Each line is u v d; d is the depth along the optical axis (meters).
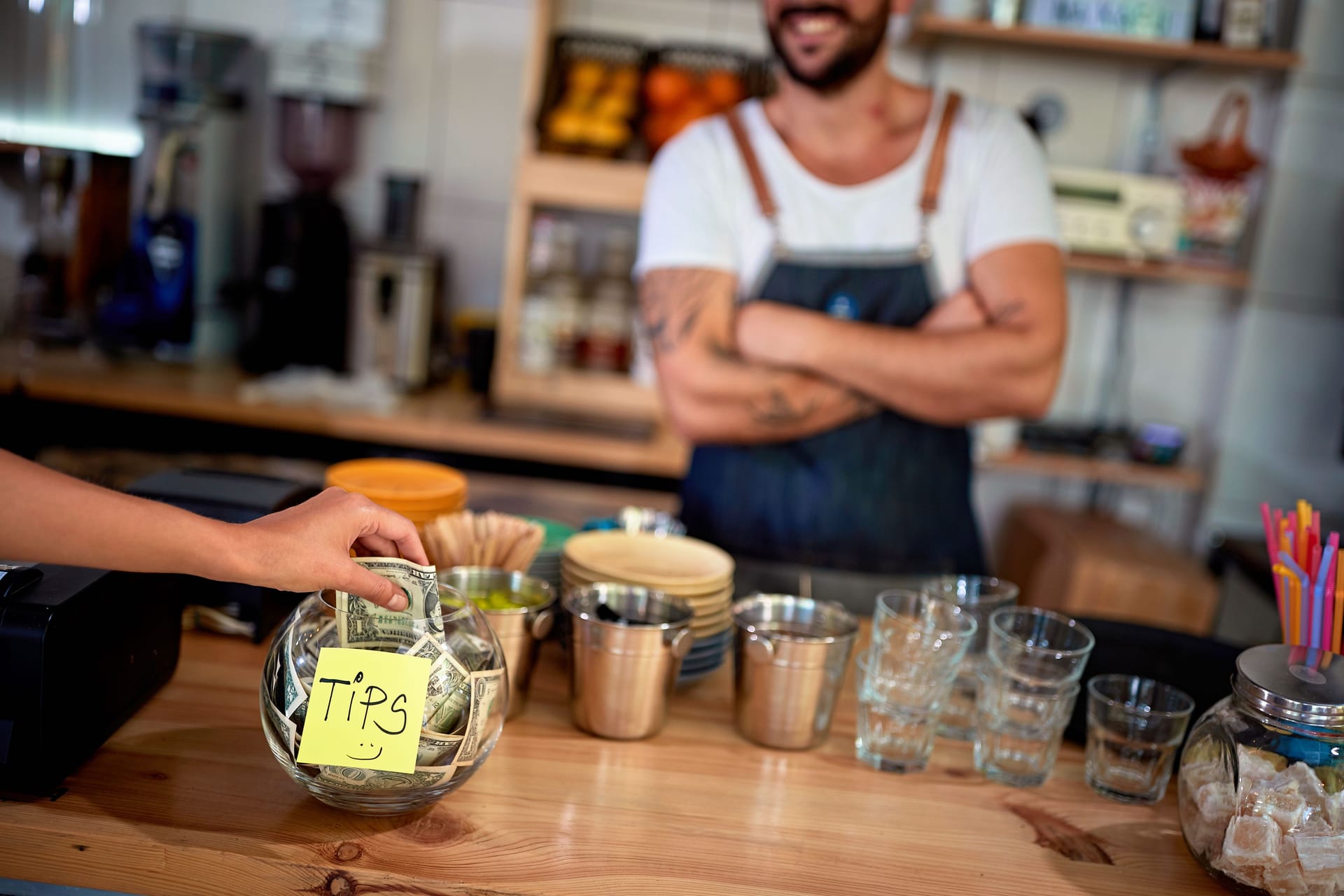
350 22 2.86
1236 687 0.97
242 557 0.81
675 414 1.94
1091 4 2.76
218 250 2.83
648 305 1.96
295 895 0.87
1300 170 2.88
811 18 1.83
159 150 2.68
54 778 0.91
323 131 2.91
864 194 1.94
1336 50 2.82
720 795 1.03
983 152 1.93
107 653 0.99
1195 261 2.96
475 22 3.06
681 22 3.04
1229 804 0.94
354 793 0.88
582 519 2.47
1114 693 1.14
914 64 3.06
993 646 1.12
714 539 1.99
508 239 3.07
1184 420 3.19
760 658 1.11
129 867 0.87
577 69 2.81
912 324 1.95
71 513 0.76
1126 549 2.79
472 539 1.20
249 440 2.65
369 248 2.79
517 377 2.83
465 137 3.12
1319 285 2.93
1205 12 2.82
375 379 2.84
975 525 2.02
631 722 1.10
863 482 1.95
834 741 1.17
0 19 2.38
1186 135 3.04
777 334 1.87
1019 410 1.86
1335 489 3.03
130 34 2.90
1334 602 1.09
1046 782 1.13
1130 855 1.01
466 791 0.99
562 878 0.88
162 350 2.79
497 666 0.93
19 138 2.46
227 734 1.05
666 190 1.98
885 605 1.18
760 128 1.98
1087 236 2.79
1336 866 0.90
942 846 0.99
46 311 2.71
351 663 0.87
